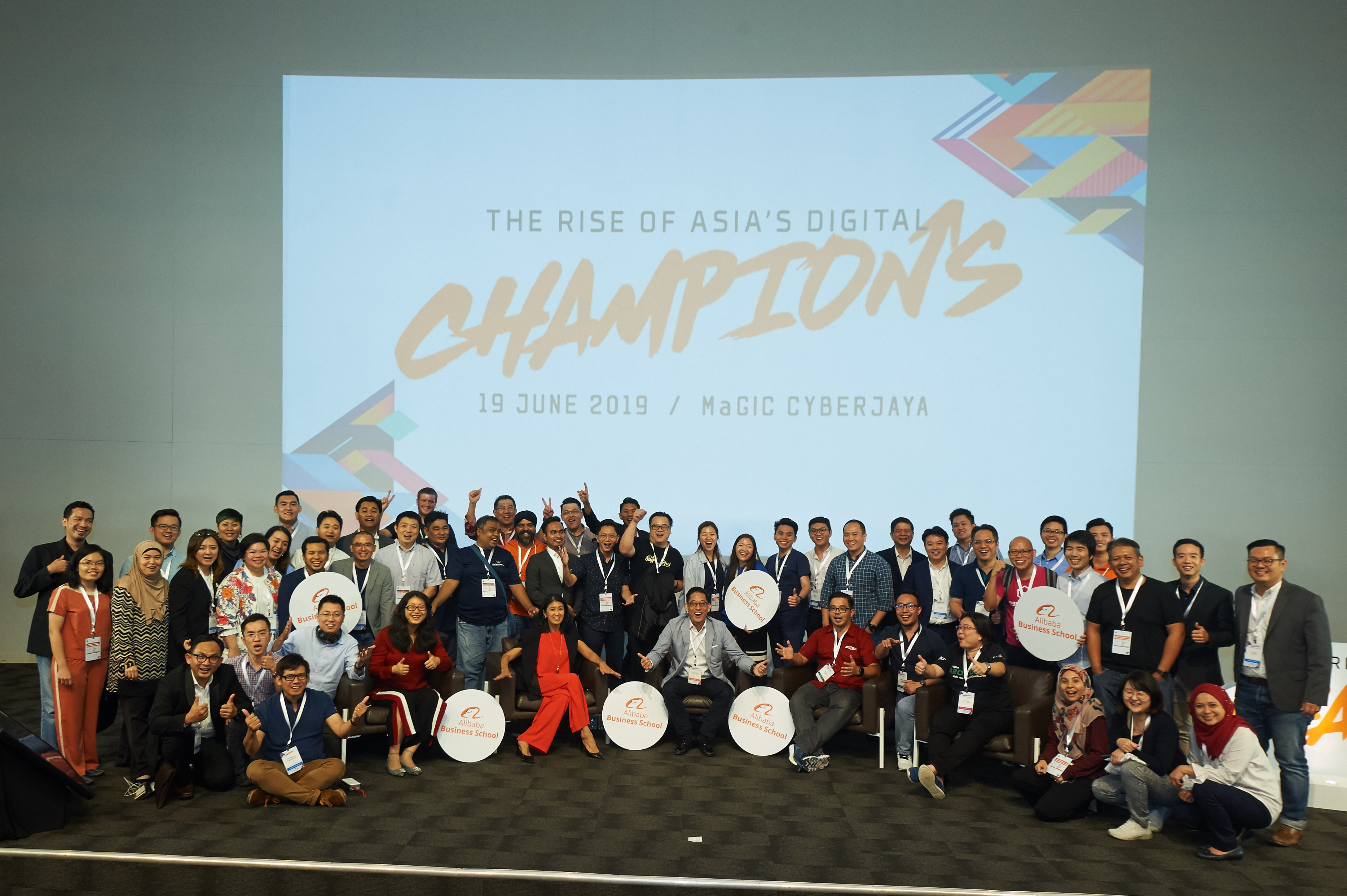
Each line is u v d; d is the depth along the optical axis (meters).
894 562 6.19
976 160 7.06
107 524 7.46
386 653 5.06
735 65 7.21
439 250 7.30
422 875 3.59
